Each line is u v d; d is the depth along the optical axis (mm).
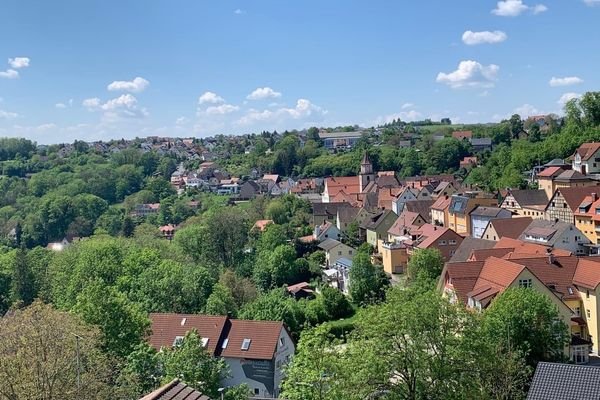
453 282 66562
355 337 38531
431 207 143000
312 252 134375
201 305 79500
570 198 109562
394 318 36188
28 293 97438
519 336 49375
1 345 38031
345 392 35000
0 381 35125
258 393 59375
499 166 182000
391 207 163375
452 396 34656
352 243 139625
